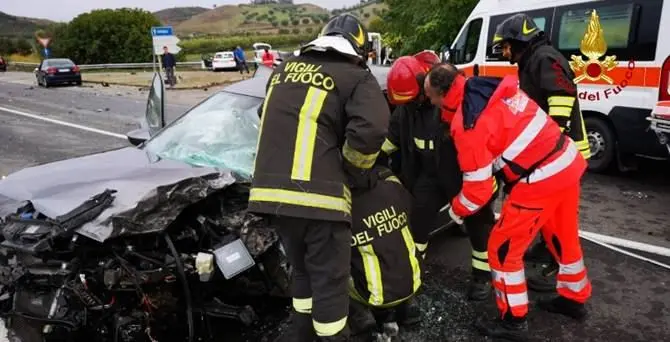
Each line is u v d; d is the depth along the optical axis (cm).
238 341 298
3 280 258
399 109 328
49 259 252
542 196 278
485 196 276
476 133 265
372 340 294
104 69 3459
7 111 1330
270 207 230
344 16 250
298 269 262
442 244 432
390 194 273
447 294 352
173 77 1964
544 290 354
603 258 403
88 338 265
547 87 339
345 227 241
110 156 350
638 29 551
